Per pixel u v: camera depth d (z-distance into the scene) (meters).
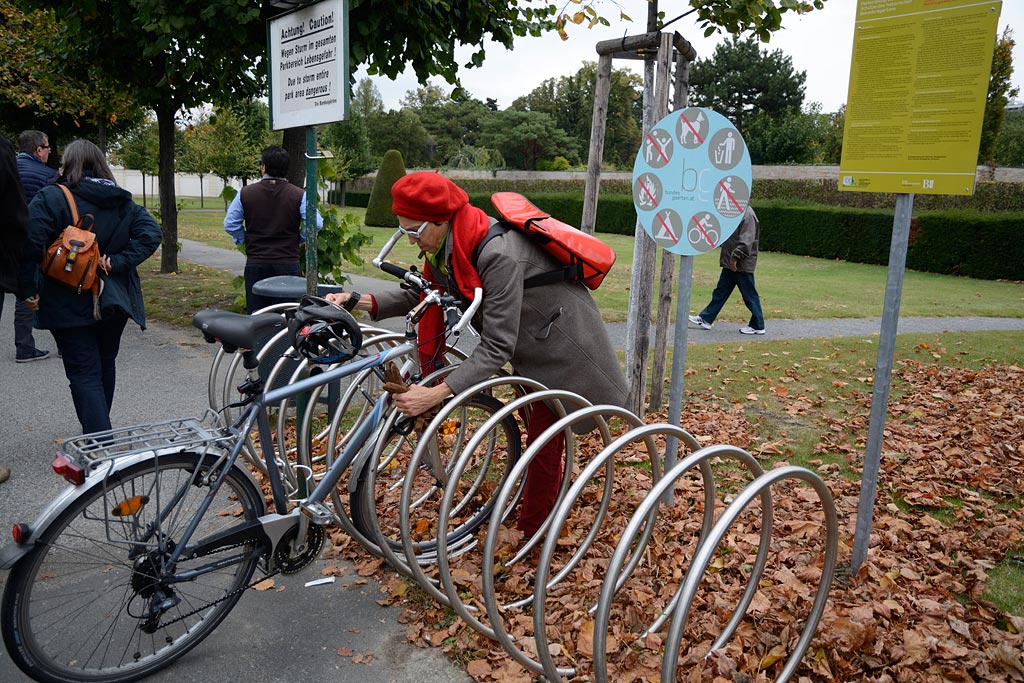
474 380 2.81
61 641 2.53
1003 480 4.43
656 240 3.61
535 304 3.05
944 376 6.91
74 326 3.93
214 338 2.69
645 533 3.14
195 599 2.90
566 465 3.36
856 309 11.28
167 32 6.48
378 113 71.62
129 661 2.66
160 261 15.35
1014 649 2.73
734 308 11.26
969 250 17.77
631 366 5.32
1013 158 32.34
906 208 2.92
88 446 2.53
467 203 2.96
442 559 2.60
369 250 18.20
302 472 3.43
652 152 3.55
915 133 2.80
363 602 3.15
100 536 2.49
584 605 3.13
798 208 22.55
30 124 19.84
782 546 3.57
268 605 3.11
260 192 6.06
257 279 6.14
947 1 2.64
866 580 3.25
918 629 2.90
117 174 58.97
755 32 4.63
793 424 5.54
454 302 2.95
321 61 3.21
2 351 7.07
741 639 2.91
